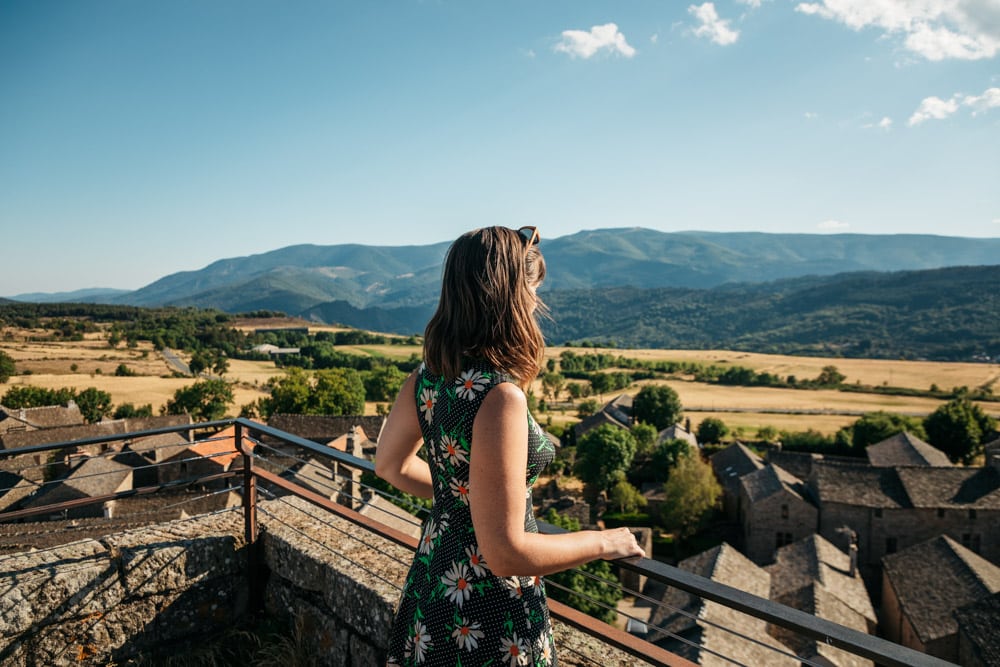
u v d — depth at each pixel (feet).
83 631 10.36
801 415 314.14
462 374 4.59
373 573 10.17
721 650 64.08
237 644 11.69
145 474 137.39
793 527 135.74
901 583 95.91
